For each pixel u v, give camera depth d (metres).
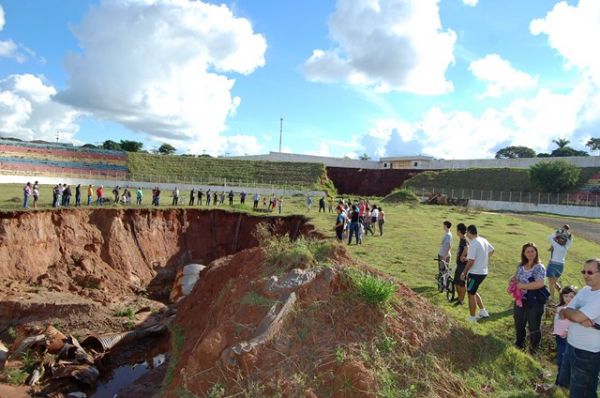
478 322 9.64
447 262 12.08
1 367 12.97
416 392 5.83
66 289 21.47
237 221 30.69
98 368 13.55
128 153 70.00
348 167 80.25
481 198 56.38
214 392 6.02
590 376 5.55
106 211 27.25
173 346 12.12
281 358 6.30
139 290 24.77
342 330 6.65
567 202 50.06
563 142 94.75
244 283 8.66
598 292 5.50
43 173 55.31
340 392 5.77
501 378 6.73
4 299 18.03
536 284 8.08
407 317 7.16
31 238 22.78
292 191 56.88
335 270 7.61
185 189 55.72
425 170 70.56
